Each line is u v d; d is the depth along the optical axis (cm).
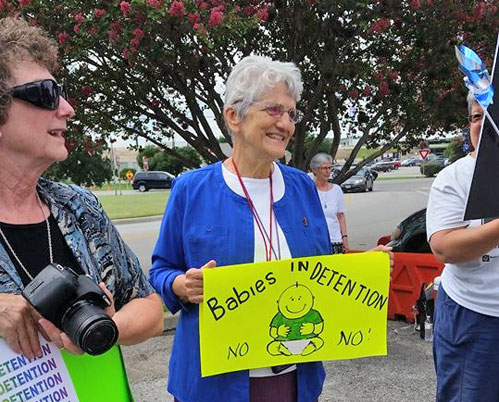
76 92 605
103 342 121
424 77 648
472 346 228
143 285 175
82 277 130
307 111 627
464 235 213
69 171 3178
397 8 546
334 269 197
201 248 200
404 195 2594
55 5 492
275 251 201
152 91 626
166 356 485
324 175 629
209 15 469
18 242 145
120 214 2220
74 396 143
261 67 191
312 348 200
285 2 556
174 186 215
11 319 129
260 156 198
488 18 580
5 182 145
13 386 134
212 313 189
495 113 186
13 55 136
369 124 698
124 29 464
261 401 201
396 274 572
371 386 414
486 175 188
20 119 137
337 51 604
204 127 652
